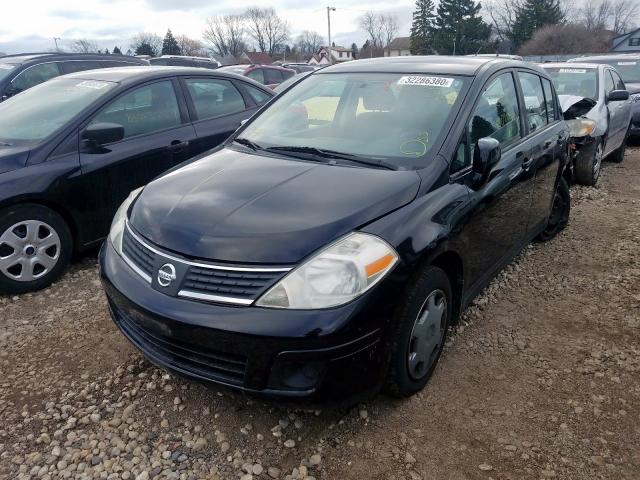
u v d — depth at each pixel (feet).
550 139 14.47
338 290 7.43
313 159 10.22
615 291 13.56
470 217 9.78
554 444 8.39
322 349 7.31
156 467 7.98
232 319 7.41
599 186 24.14
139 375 10.09
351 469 7.91
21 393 9.66
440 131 10.13
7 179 12.84
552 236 17.20
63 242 13.99
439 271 9.04
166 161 16.12
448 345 11.05
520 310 12.61
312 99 12.24
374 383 8.08
